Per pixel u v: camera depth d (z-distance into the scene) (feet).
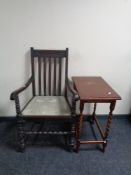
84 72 7.23
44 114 5.57
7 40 6.68
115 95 5.36
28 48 6.82
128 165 5.61
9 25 6.50
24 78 7.21
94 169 5.43
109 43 6.89
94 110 7.41
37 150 6.10
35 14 6.42
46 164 5.57
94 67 7.18
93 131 7.14
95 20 6.57
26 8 6.33
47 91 7.12
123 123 7.68
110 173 5.32
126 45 6.95
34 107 5.92
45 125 7.30
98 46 6.91
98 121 7.73
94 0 6.34
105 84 6.24
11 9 6.31
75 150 6.11
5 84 7.25
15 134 6.84
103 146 6.03
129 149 6.26
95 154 6.01
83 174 5.26
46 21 6.52
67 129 6.76
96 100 5.23
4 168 5.41
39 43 6.78
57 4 6.33
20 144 5.90
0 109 7.59
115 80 7.43
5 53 6.84
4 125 7.40
